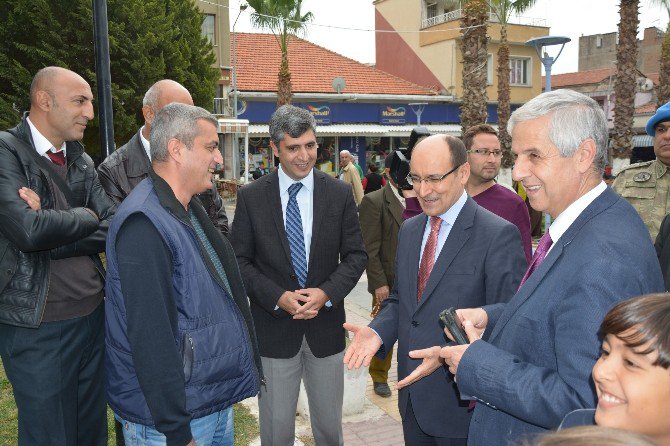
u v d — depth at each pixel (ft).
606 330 3.45
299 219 9.78
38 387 8.03
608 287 4.26
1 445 11.43
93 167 9.08
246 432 12.40
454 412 7.20
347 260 9.97
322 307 9.72
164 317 5.95
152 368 5.89
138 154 9.55
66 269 8.32
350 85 82.28
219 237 7.61
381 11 94.84
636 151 91.61
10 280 7.73
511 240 7.25
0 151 7.77
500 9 69.26
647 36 123.75
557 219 5.07
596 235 4.54
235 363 6.81
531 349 4.80
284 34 63.87
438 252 7.63
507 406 4.70
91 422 9.14
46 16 35.65
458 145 7.41
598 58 149.59
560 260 4.74
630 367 3.29
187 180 6.68
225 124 62.28
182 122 6.52
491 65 84.74
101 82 10.69
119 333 6.44
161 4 40.93
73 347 8.39
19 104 36.50
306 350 9.86
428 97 80.84
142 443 6.59
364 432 12.52
